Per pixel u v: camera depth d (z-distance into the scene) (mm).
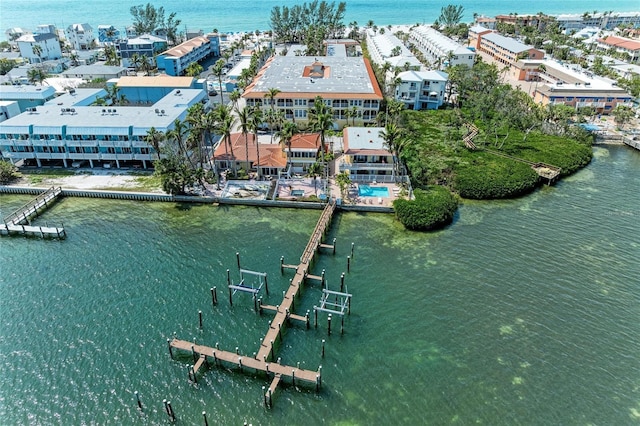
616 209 90438
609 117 141125
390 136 90562
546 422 48281
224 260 73250
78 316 61625
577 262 73562
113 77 165000
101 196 92625
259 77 141125
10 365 54312
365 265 72562
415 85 139875
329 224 83125
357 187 94188
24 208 86375
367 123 124438
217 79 169625
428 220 81375
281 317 60844
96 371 53719
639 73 167500
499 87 143750
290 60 161125
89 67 171375
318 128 93188
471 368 54469
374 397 50938
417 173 95625
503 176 96875
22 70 163250
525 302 64812
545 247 77375
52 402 50156
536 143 117188
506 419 48562
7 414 48844
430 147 114062
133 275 69562
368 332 59812
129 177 98938
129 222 84125
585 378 53250
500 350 56938
